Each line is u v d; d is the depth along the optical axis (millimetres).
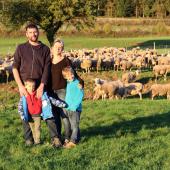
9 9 56594
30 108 10812
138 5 141250
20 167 9297
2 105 21078
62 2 55031
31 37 10883
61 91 11297
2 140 11555
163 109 16875
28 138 11125
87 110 16594
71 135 11062
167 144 11109
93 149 10562
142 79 35281
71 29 94125
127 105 18062
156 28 99938
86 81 34219
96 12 58156
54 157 9961
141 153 10289
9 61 37812
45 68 10945
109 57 41219
